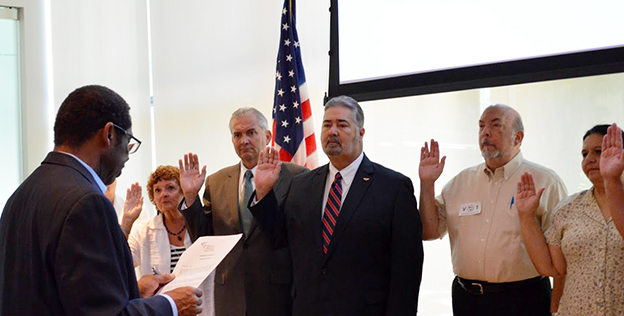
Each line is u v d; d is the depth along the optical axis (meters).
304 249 2.63
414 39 3.30
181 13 5.08
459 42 3.15
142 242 3.35
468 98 3.91
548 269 2.52
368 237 2.53
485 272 2.73
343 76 3.58
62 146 1.74
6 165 5.34
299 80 4.05
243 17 4.81
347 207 2.59
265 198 2.67
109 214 1.64
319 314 2.52
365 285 2.51
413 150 4.11
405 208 2.56
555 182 2.80
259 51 4.75
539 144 3.61
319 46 4.39
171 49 5.11
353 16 3.55
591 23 2.76
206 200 3.22
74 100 1.74
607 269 2.29
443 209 2.97
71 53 5.35
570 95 3.49
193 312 1.82
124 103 1.82
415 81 3.28
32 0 5.32
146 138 5.23
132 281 1.71
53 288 1.57
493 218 2.77
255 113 3.21
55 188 1.63
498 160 2.80
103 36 5.32
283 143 3.93
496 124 2.79
